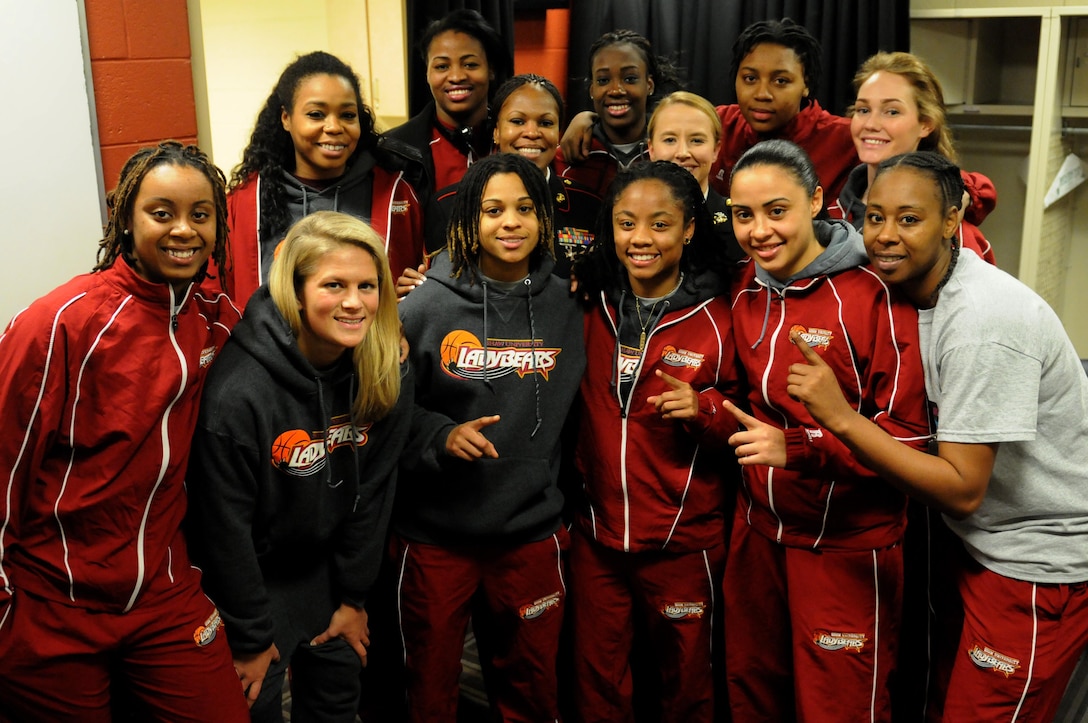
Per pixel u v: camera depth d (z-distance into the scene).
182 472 1.69
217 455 1.69
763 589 2.05
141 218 1.58
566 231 2.51
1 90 2.26
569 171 2.71
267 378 1.72
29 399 1.53
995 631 1.78
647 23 3.78
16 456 1.55
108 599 1.63
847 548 1.90
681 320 2.04
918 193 1.69
